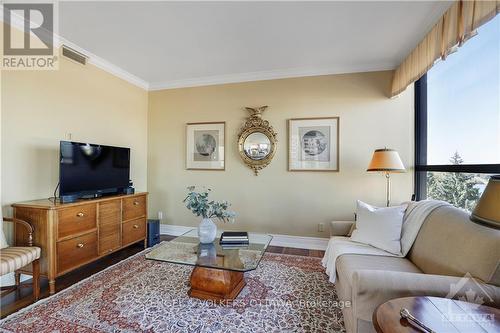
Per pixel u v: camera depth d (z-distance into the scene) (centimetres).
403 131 326
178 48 297
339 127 345
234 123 387
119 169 319
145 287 229
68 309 194
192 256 215
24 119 248
